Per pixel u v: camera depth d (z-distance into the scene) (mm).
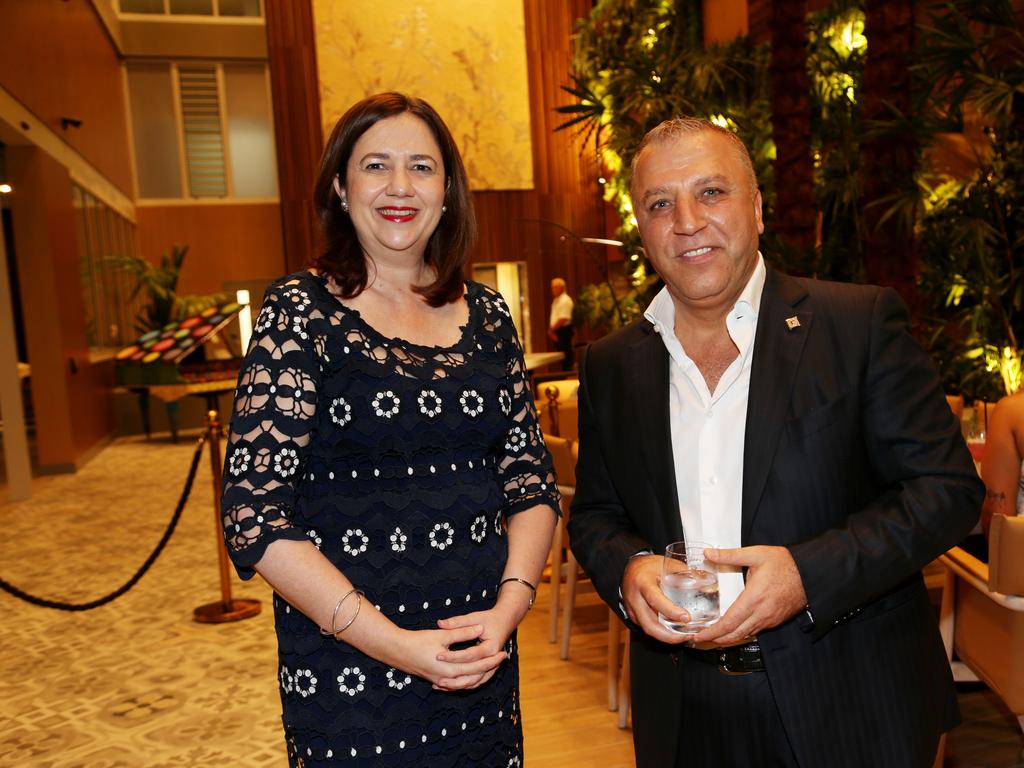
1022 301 5445
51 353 9273
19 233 9133
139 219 13812
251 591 4879
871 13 4344
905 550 1359
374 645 1347
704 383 1572
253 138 14078
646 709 1619
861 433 1459
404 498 1453
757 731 1483
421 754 1446
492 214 13969
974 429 3271
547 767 2789
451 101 13672
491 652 1404
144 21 13383
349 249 1537
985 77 4578
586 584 4574
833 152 6145
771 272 1594
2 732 3236
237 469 1354
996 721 2885
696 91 7262
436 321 1583
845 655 1441
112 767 2939
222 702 3436
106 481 8750
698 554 1376
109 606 4727
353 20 13242
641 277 8531
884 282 4375
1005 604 2039
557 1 13922
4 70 7895
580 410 1795
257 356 1396
